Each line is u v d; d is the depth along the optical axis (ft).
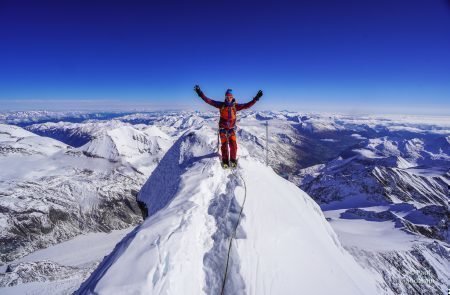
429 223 431.02
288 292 27.07
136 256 25.13
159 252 25.58
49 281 346.54
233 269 27.53
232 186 42.16
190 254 27.43
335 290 31.55
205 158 53.16
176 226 29.99
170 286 23.11
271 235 33.14
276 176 58.80
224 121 48.34
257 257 29.22
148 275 23.06
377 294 50.78
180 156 63.87
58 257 591.37
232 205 36.55
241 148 60.64
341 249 63.31
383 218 403.13
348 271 45.68
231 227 32.96
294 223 38.29
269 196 41.91
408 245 236.22
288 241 34.06
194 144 64.28
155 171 71.26
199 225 32.09
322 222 59.62
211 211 36.19
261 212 36.50
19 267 376.07
